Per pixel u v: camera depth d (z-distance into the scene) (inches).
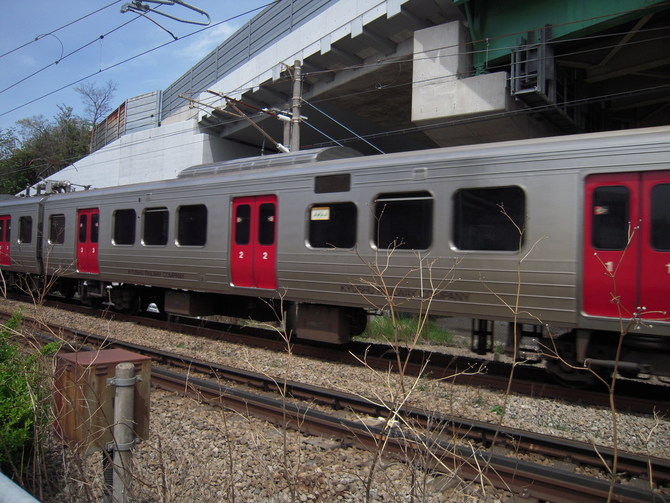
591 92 666.8
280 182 295.9
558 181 211.8
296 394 215.5
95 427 98.0
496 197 227.0
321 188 279.1
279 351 313.0
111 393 98.7
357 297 265.3
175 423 178.7
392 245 253.3
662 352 204.7
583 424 188.1
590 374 224.8
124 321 418.9
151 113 1206.9
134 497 105.3
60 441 117.6
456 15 572.7
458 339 390.6
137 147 1077.1
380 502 125.9
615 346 213.6
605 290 202.2
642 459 141.7
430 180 242.8
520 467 138.2
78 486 111.7
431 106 568.1
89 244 424.5
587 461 149.8
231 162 347.3
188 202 343.9
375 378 247.0
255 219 307.6
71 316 427.8
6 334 145.7
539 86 498.0
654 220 194.9
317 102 791.7
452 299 236.7
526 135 583.5
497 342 357.1
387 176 255.8
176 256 349.4
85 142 1798.7
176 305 372.5
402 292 249.3
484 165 229.0
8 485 64.7
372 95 761.6
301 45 694.5
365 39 613.0
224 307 377.1
